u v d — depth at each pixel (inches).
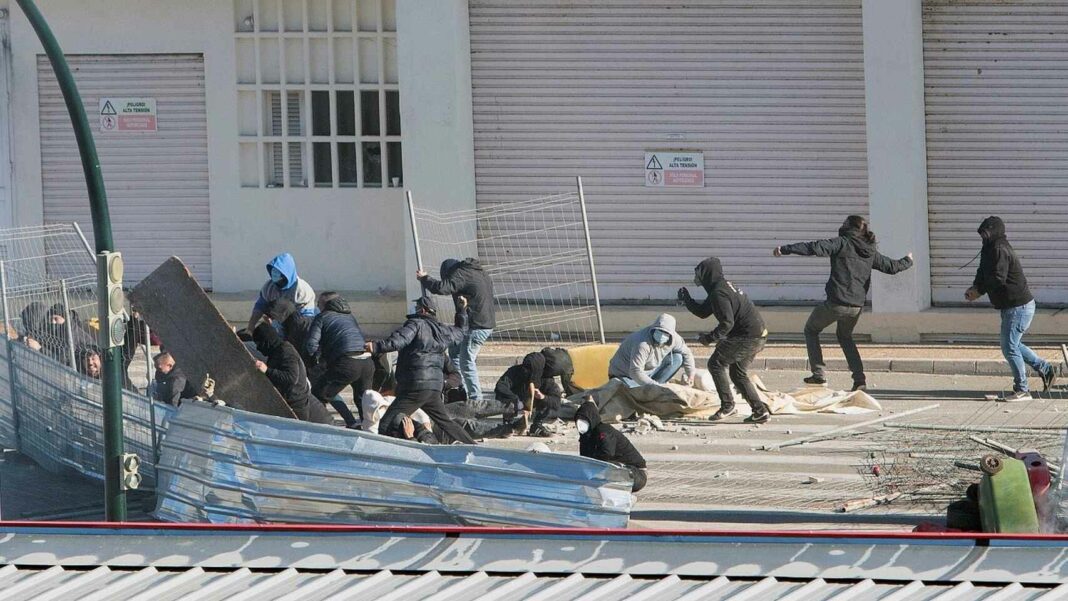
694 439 2119.8
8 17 3065.9
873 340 2780.5
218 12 3036.4
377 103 3041.3
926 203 2810.0
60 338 1990.7
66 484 1918.1
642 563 1198.9
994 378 2507.4
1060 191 2765.7
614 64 2871.6
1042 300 2795.3
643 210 2901.1
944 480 1748.3
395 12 2989.7
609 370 2262.6
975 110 2775.6
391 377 2316.7
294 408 1898.4
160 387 1951.3
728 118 2854.3
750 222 2874.0
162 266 1737.2
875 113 2728.8
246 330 2226.9
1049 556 1165.7
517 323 2908.5
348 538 1230.3
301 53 3041.3
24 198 3112.7
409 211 2576.3
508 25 2888.8
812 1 2792.8
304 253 3083.2
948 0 2753.4
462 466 1587.1
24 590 1165.7
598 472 1565.0
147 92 3083.2
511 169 2930.6
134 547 1240.8
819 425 2186.3
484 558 1210.0
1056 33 2728.8
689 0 2832.2
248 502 1642.5
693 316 2859.3
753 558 1186.0
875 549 1178.6
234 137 3065.9
